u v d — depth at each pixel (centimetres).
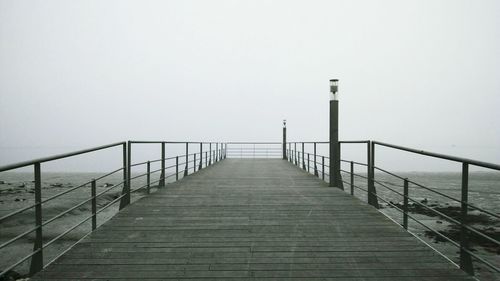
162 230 549
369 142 717
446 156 413
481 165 351
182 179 1159
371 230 548
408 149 502
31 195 2867
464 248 402
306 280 382
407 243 491
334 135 954
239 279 385
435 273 398
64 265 420
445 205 2355
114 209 2053
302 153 1614
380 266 417
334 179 962
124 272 402
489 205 2386
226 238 512
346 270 407
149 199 782
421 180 5344
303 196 816
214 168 1681
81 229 1563
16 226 1631
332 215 637
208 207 700
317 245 484
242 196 817
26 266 1094
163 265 420
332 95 955
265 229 555
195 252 459
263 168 1677
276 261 432
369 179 716
